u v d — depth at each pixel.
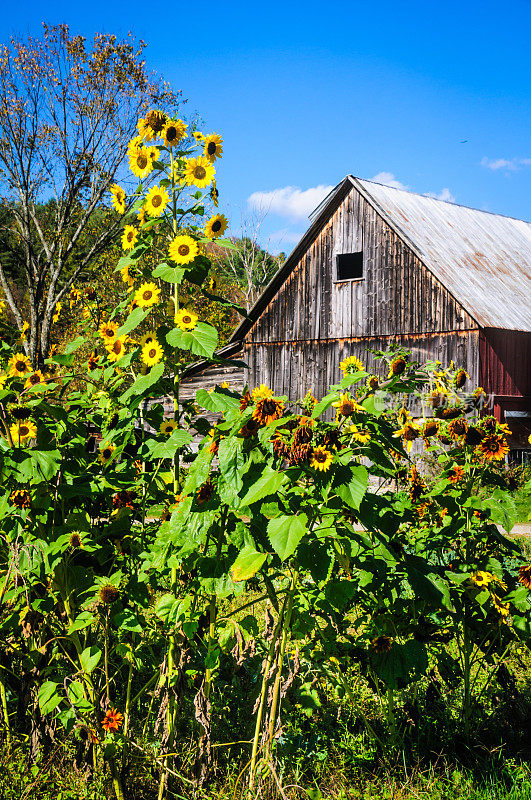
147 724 3.37
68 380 3.66
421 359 15.77
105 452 3.53
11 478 3.12
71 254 23.17
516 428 15.66
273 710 2.85
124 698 3.62
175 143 3.33
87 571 3.21
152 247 3.39
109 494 3.38
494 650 3.64
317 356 17.61
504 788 3.12
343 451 2.75
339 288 17.33
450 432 3.62
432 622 3.61
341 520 2.88
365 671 3.40
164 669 3.00
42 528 3.25
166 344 3.19
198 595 2.98
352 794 3.09
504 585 3.46
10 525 3.11
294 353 17.97
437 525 3.84
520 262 18.81
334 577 2.87
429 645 3.56
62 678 3.05
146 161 3.29
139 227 3.36
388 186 18.39
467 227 18.98
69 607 3.18
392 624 3.36
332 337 17.36
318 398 17.48
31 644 3.27
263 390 2.71
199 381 19.48
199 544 2.81
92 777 3.11
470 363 15.06
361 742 3.46
